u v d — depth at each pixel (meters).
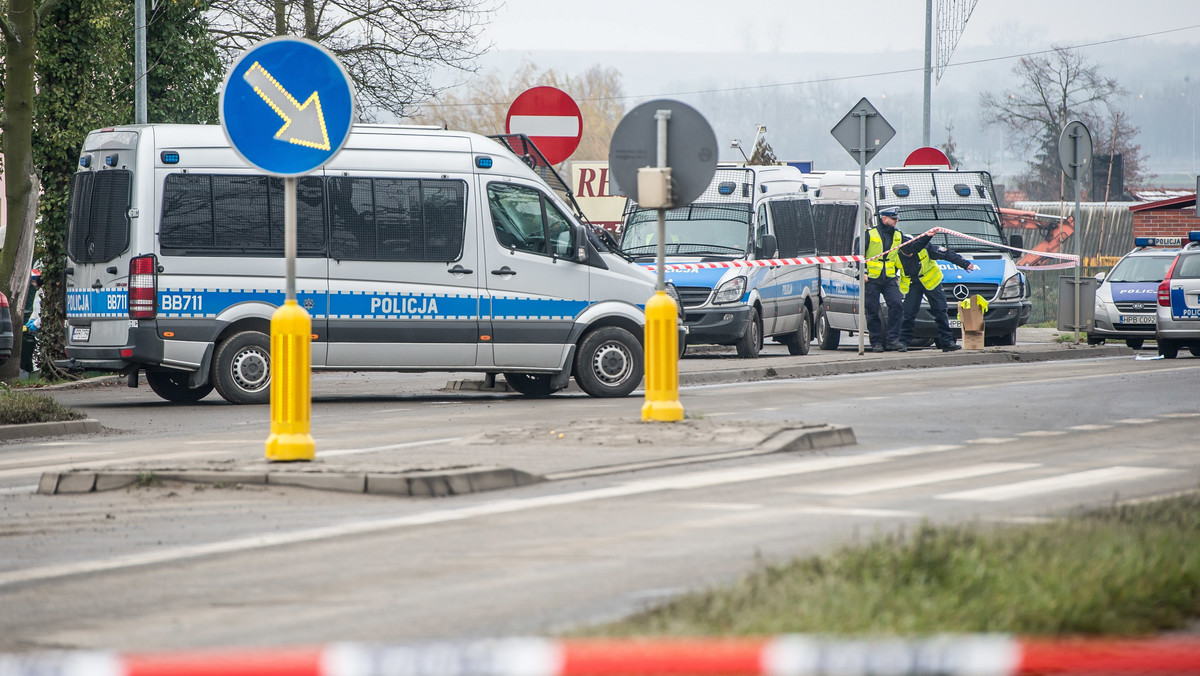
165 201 53.47
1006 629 15.45
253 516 27.62
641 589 20.41
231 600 20.44
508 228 55.78
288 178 32.88
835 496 28.88
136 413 52.12
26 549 24.67
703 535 24.62
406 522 26.62
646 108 38.94
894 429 41.81
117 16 83.12
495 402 55.03
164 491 30.53
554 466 32.97
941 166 115.38
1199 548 19.66
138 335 53.16
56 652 17.53
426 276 54.88
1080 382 58.56
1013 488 29.95
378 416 49.03
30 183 73.69
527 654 9.45
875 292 83.56
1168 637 16.34
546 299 55.94
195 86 92.94
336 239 54.34
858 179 96.31
